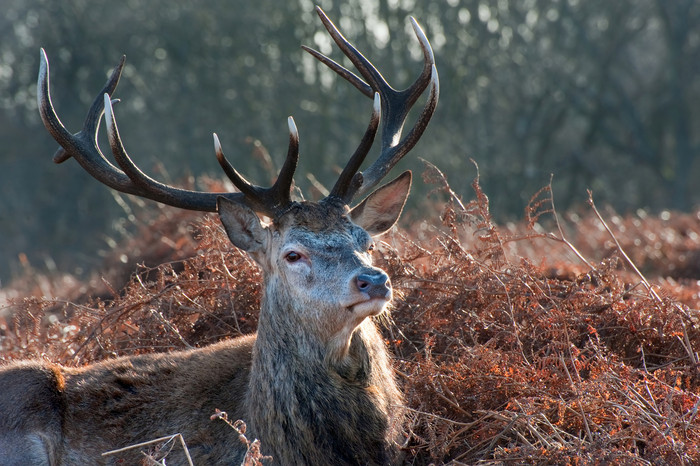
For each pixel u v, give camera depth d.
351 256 11.30
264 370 11.59
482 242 15.25
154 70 67.81
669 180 82.69
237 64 65.31
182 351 13.57
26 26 71.12
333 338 11.30
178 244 21.69
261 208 11.98
